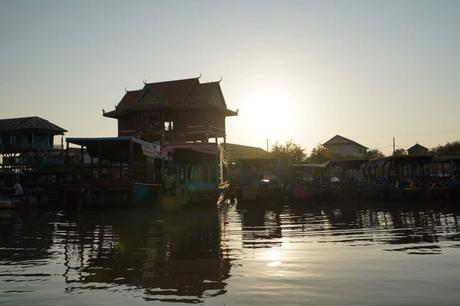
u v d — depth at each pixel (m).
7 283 8.48
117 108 49.00
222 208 27.03
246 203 28.33
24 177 37.88
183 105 43.91
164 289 7.86
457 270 8.88
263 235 14.28
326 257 10.32
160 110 45.09
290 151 60.12
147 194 28.08
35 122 47.91
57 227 17.80
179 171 29.06
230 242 12.90
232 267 9.45
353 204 28.05
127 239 13.95
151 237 14.30
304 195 29.62
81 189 26.31
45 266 9.96
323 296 7.23
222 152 33.22
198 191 26.78
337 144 88.81
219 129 47.62
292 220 18.95
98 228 17.16
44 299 7.41
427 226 15.75
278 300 7.07
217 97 48.25
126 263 10.14
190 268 9.45
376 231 14.68
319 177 39.19
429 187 28.36
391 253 10.71
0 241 13.90
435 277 8.34
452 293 7.32
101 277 8.84
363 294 7.32
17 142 47.53
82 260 10.61
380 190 29.02
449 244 11.89
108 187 26.08
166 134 43.62
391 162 32.72
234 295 7.38
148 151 28.39
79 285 8.27
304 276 8.53
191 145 30.17
